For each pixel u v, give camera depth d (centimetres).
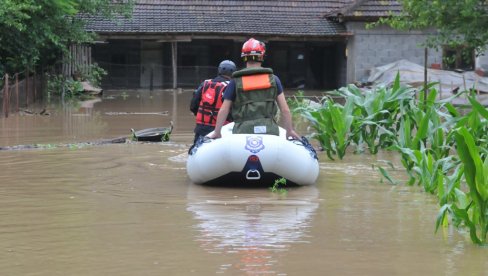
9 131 1878
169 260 657
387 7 4325
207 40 4612
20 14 2714
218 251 686
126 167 1235
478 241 714
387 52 4359
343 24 4425
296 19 4512
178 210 878
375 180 1117
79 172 1177
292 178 1039
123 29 4234
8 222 810
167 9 4481
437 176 980
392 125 1472
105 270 629
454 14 2250
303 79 4688
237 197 971
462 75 3678
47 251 690
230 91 1055
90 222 809
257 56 1058
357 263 648
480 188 718
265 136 1034
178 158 1355
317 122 1386
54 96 3412
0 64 2956
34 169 1205
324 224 802
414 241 727
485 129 1132
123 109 2730
